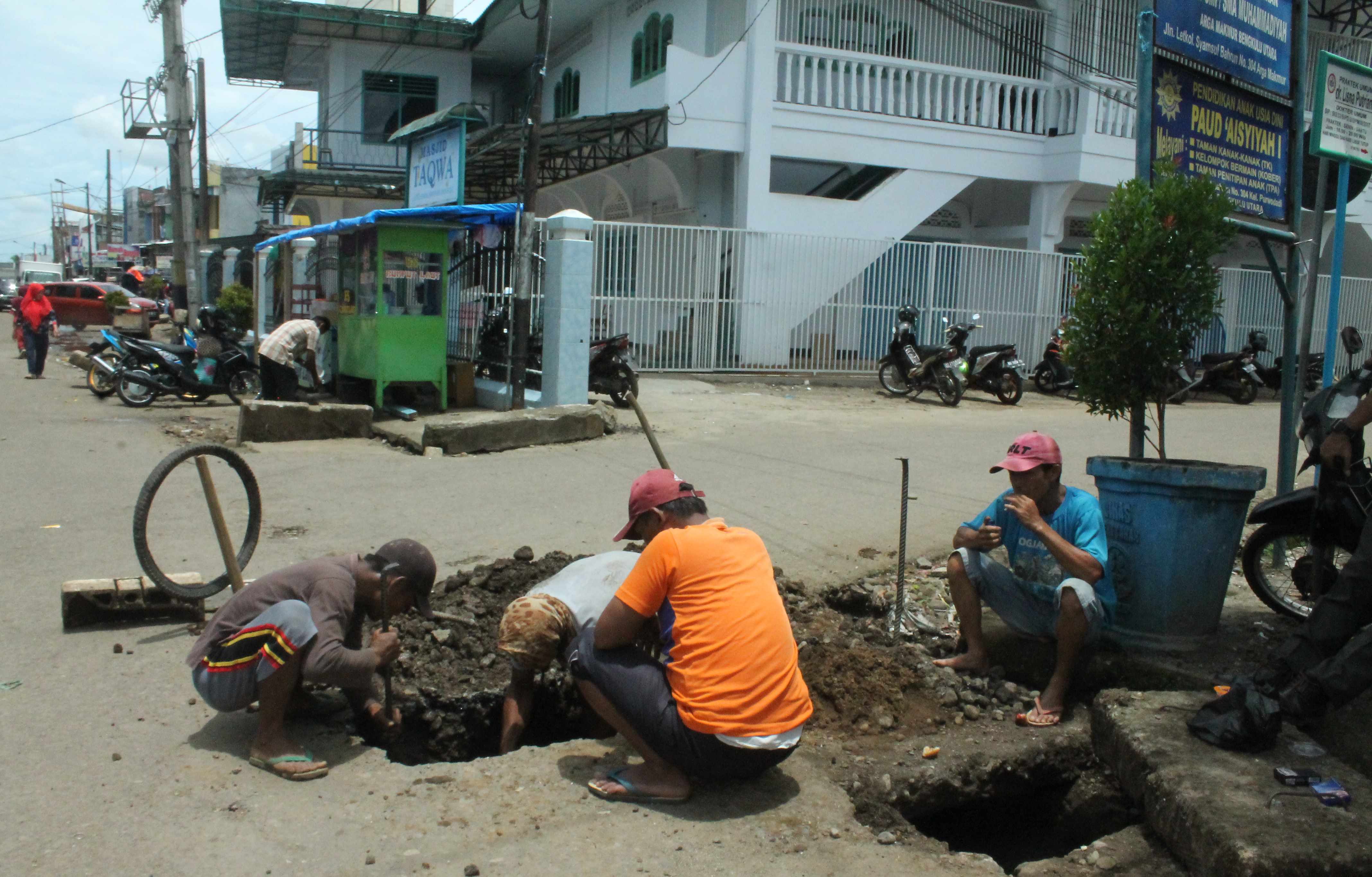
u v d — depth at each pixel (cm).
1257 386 1598
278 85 2889
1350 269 2230
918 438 1039
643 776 339
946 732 408
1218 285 474
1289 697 334
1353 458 425
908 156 1753
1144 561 441
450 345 1319
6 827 306
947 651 477
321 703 401
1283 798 312
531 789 341
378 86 2428
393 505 712
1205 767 332
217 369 1300
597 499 733
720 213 1762
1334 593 338
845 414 1241
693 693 328
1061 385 1555
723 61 1625
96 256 5922
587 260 1073
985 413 1321
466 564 576
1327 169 716
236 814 318
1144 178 492
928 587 552
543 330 1104
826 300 1625
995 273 1739
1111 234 480
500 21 2181
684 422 1109
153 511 689
